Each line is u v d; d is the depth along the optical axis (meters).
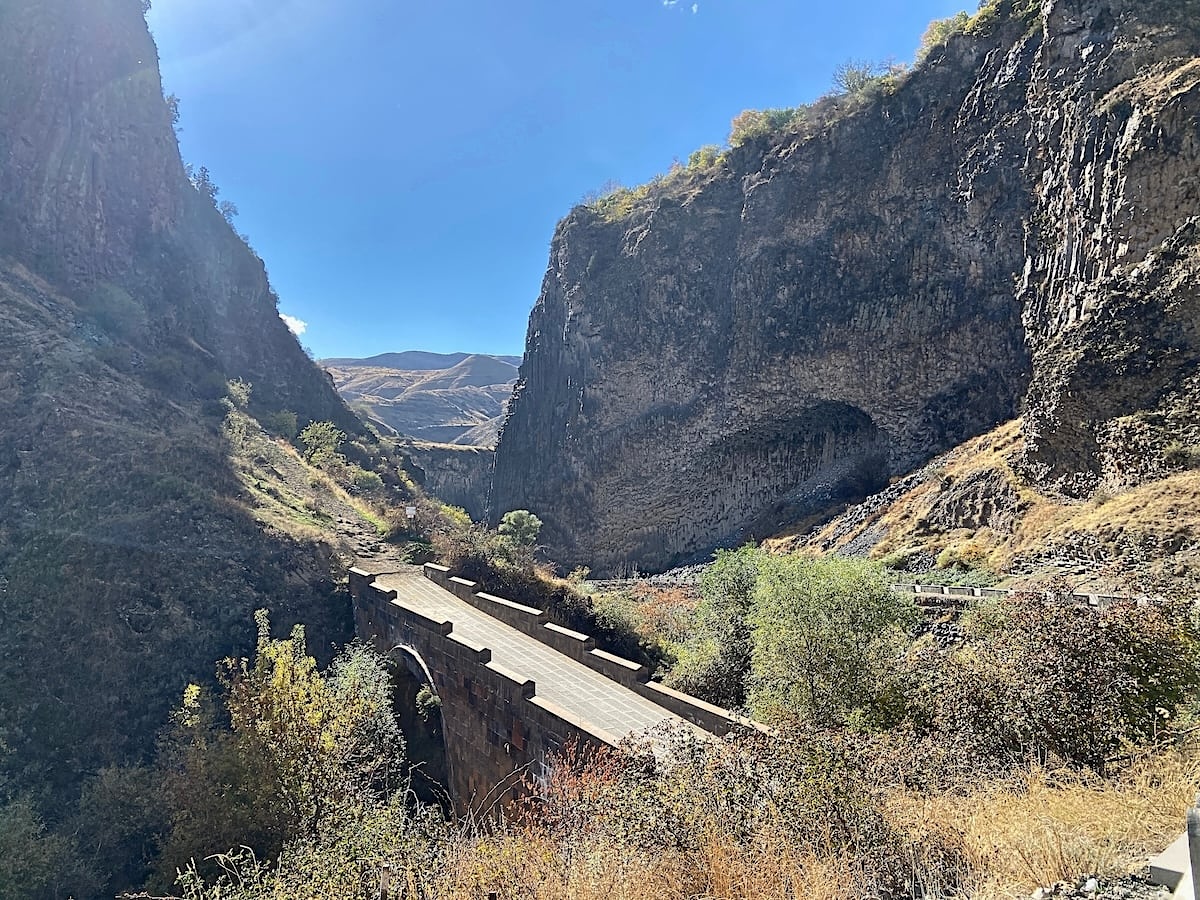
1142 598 12.31
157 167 55.00
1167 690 8.82
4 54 44.03
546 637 17.89
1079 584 22.98
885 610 14.79
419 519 33.44
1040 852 5.30
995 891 4.96
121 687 16.91
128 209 51.25
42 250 42.53
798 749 7.08
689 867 5.66
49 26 46.94
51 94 46.00
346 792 11.16
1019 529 32.16
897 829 6.00
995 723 9.36
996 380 49.97
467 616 20.48
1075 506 30.42
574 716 11.98
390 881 6.83
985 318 50.66
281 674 13.00
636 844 6.01
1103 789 7.05
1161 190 32.88
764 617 15.09
